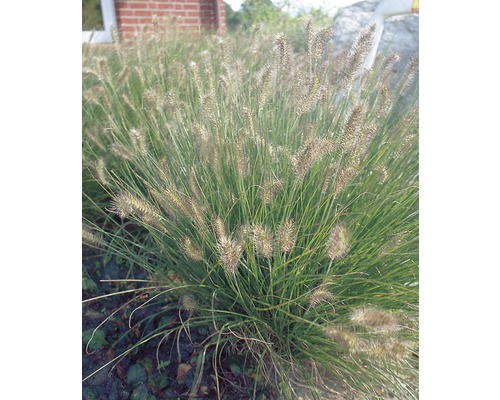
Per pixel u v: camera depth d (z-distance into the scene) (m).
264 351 1.60
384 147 1.77
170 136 1.93
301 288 1.62
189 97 2.06
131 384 1.67
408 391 1.60
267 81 1.72
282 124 1.79
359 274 1.63
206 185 1.69
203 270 1.69
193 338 1.72
